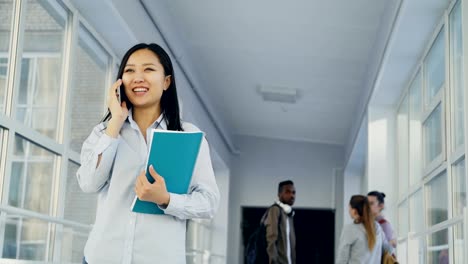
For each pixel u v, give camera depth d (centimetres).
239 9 662
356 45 718
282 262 710
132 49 196
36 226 436
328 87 878
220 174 1204
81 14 514
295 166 1237
